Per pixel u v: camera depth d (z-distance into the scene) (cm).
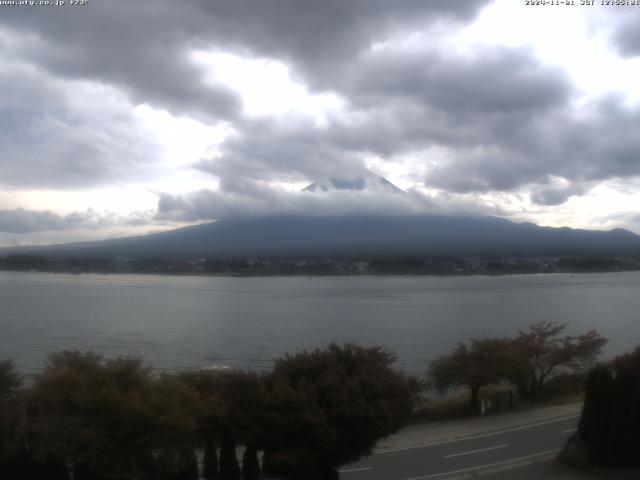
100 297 16500
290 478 1928
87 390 1606
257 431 1870
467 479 2208
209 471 1894
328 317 11194
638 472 2297
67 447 1541
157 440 1630
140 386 1722
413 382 2847
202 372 2733
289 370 2038
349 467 2352
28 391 1700
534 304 13938
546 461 2427
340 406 1894
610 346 7062
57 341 7944
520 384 3619
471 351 3453
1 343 7650
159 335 8638
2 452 1586
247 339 8150
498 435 2825
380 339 8012
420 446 2642
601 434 2327
